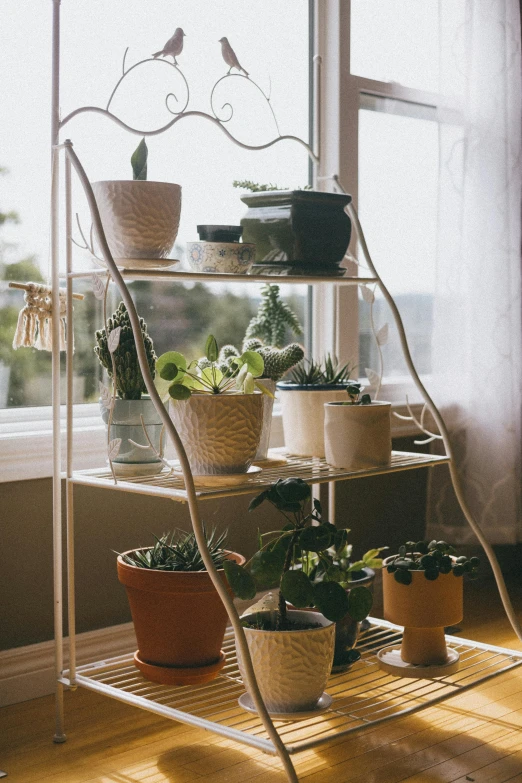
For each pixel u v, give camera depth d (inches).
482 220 99.8
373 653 75.5
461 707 68.6
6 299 73.7
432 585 64.2
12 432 72.8
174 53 66.2
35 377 75.7
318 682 55.9
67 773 58.3
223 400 56.5
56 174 62.9
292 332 95.0
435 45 105.6
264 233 68.6
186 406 56.9
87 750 61.9
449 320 99.1
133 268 61.1
